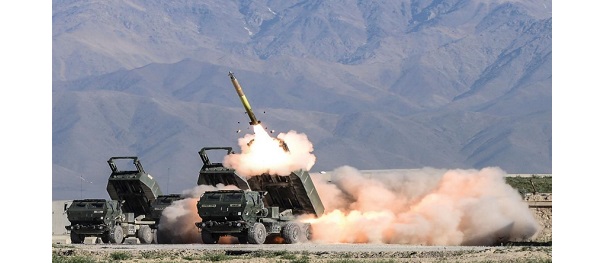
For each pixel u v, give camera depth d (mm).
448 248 83125
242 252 78375
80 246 88125
